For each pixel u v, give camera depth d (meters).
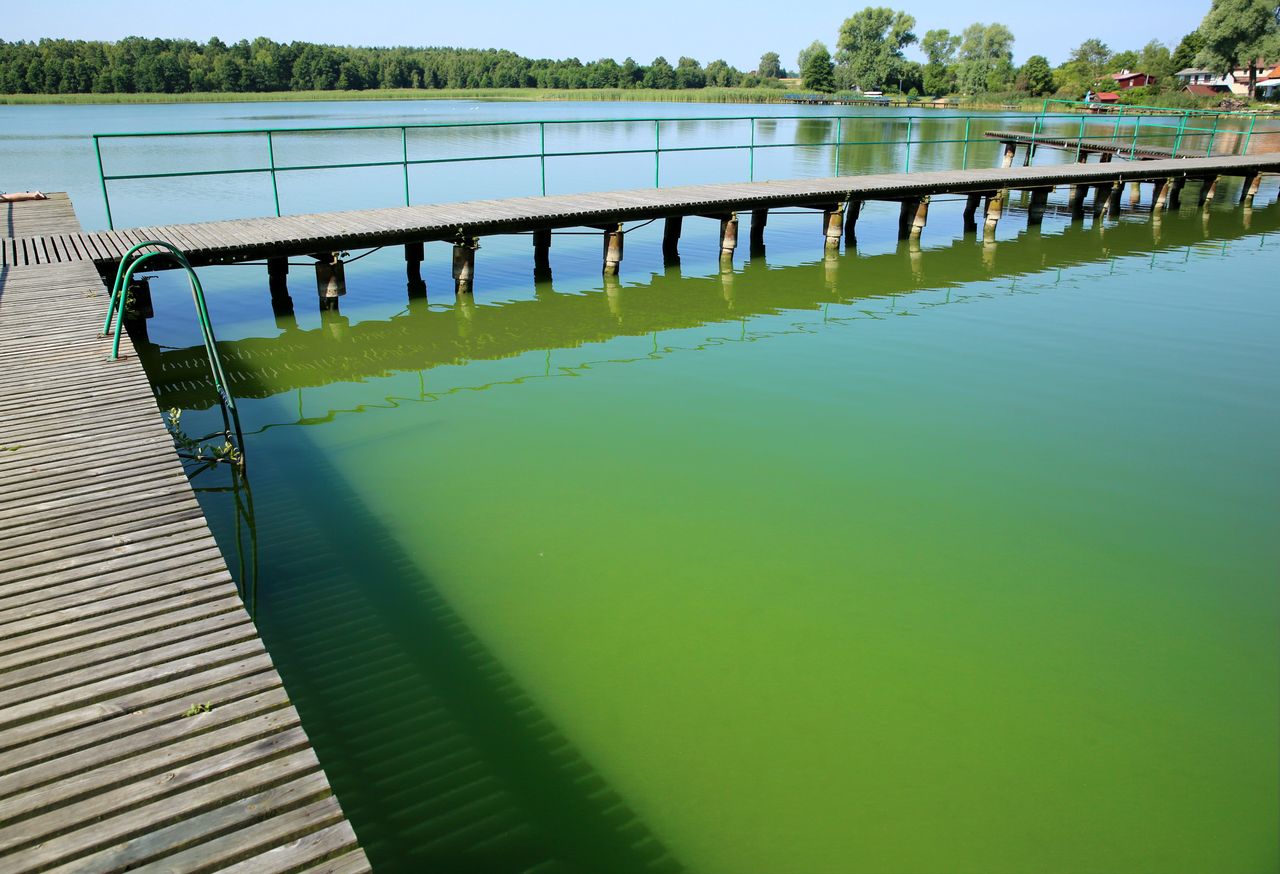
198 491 5.35
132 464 3.82
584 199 11.30
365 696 3.55
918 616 4.20
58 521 3.32
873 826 3.00
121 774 2.09
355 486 5.44
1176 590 4.43
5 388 4.70
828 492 5.45
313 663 3.75
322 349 8.19
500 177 19.72
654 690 3.65
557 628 4.06
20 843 1.88
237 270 11.18
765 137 33.59
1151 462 5.91
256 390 7.12
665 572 4.54
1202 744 3.41
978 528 5.03
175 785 2.06
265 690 2.41
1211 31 51.34
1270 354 8.21
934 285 11.08
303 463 5.75
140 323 8.31
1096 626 4.14
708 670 3.79
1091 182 15.58
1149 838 2.97
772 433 6.34
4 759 2.13
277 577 4.41
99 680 2.43
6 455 3.89
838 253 12.83
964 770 3.26
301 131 9.70
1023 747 3.38
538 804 3.03
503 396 7.07
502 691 3.62
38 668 2.47
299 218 9.77
